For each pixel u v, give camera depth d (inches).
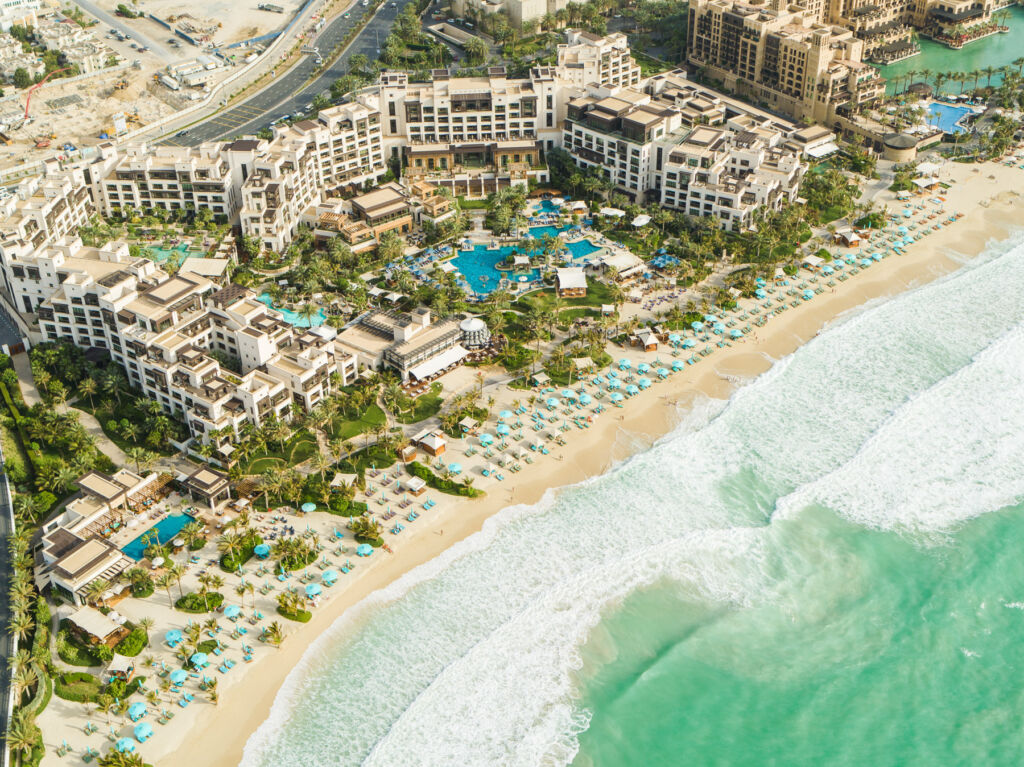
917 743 7687.0
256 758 7391.7
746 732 7751.0
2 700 7637.8
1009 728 7790.4
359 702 7829.7
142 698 7746.1
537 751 7509.8
